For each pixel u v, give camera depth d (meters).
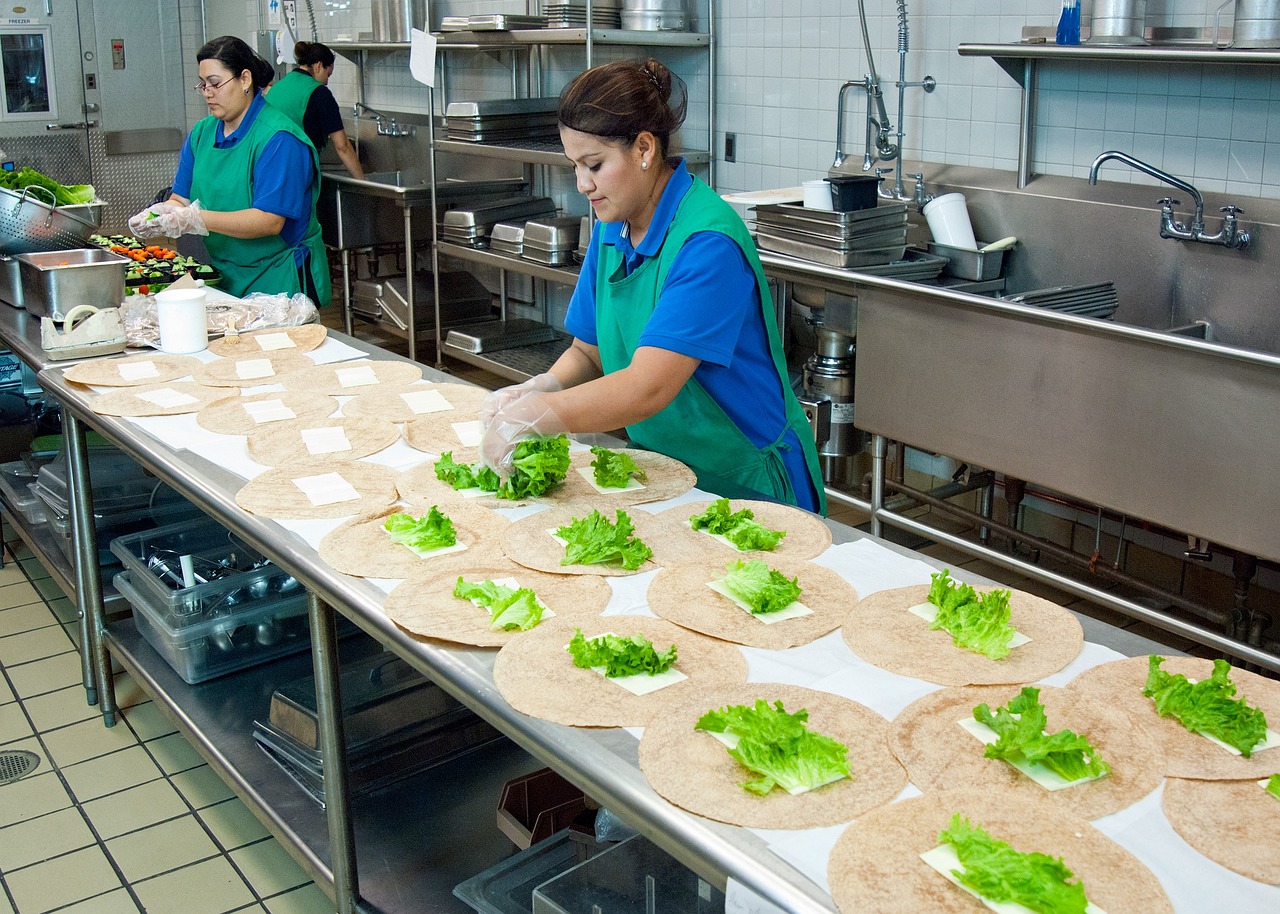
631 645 1.46
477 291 6.05
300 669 2.73
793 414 2.29
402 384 2.73
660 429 2.25
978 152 3.87
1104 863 1.09
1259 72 3.12
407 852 2.18
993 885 1.04
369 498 2.04
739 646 1.52
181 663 2.63
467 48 6.00
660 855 1.72
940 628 1.55
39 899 2.34
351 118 7.12
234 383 2.72
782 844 1.14
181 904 2.33
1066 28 3.22
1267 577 3.44
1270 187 3.17
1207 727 1.29
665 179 2.06
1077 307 3.26
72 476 2.81
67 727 2.98
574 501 2.03
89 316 3.05
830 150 4.34
